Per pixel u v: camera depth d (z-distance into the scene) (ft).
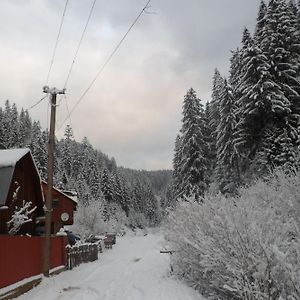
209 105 157.07
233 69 116.78
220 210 33.76
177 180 149.07
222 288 33.58
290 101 85.51
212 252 32.27
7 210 59.93
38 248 61.31
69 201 111.86
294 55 88.53
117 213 322.34
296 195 44.24
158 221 432.25
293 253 27.17
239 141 88.94
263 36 90.48
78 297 44.86
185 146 131.23
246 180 90.74
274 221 29.89
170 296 38.75
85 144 372.58
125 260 94.22
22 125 325.62
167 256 84.84
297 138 80.38
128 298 40.98
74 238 113.19
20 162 67.00
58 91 67.36
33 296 46.98
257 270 28.12
